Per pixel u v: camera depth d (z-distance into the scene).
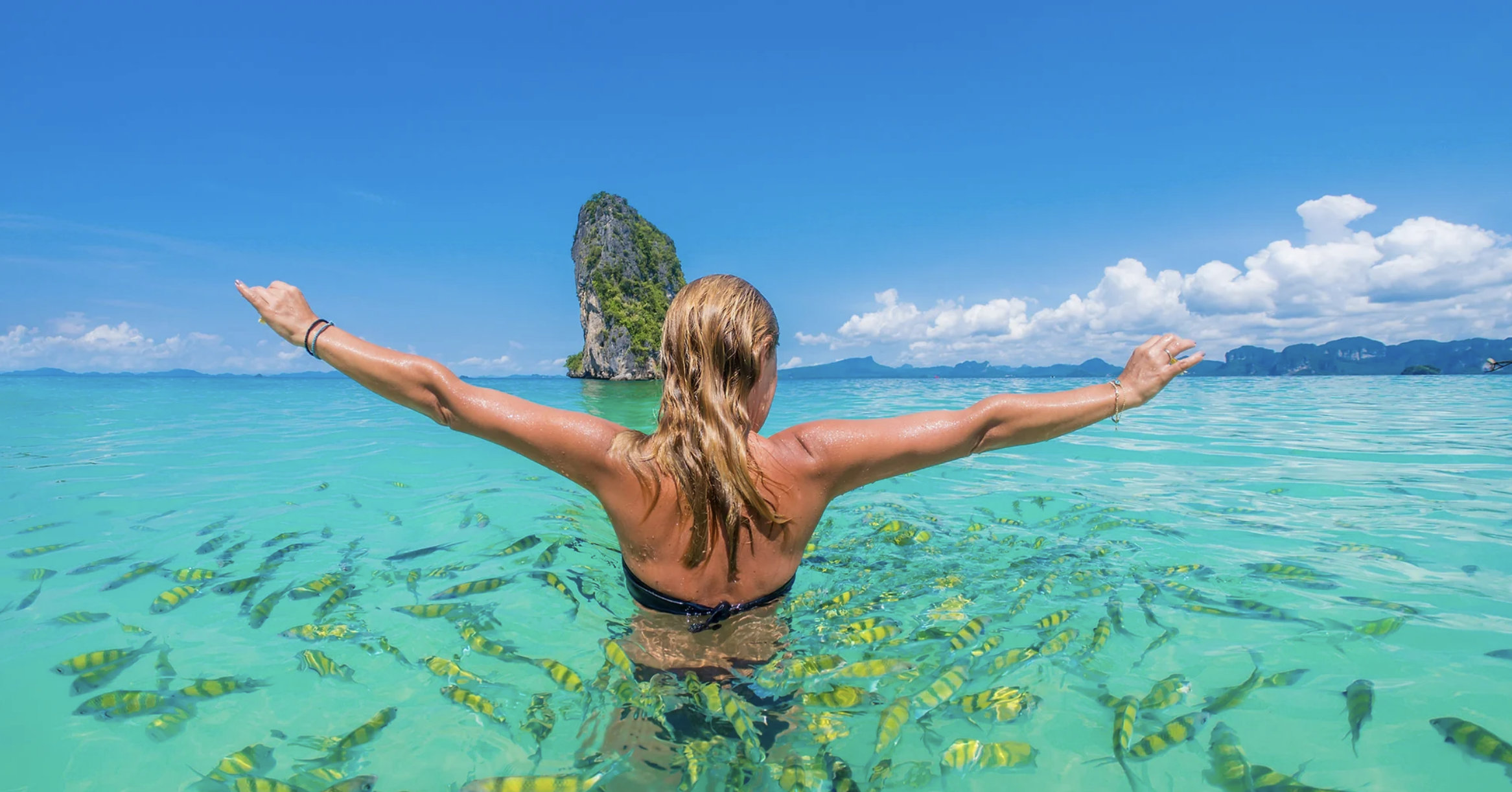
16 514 4.46
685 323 1.96
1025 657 2.29
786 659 2.21
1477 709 1.89
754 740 1.82
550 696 2.09
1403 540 3.66
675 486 2.00
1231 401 16.55
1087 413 2.07
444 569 3.34
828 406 14.58
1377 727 1.81
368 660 2.35
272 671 2.27
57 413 12.56
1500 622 2.51
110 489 5.31
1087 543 3.65
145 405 15.09
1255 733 1.81
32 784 1.66
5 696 2.09
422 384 1.95
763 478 2.00
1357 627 2.48
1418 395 18.64
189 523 4.23
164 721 1.96
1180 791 1.59
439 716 1.99
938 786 1.64
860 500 4.81
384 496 5.09
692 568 2.05
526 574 3.26
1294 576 3.08
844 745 1.80
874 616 2.61
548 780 1.65
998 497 4.87
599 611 2.78
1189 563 3.28
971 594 2.87
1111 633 2.46
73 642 2.48
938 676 2.15
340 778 1.69
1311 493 5.01
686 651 2.09
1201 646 2.35
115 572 3.28
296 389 27.20
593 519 4.41
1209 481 5.46
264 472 6.08
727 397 1.97
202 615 2.76
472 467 6.44
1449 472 5.77
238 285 1.95
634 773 1.70
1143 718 1.90
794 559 2.16
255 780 1.67
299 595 2.98
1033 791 1.61
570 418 2.00
